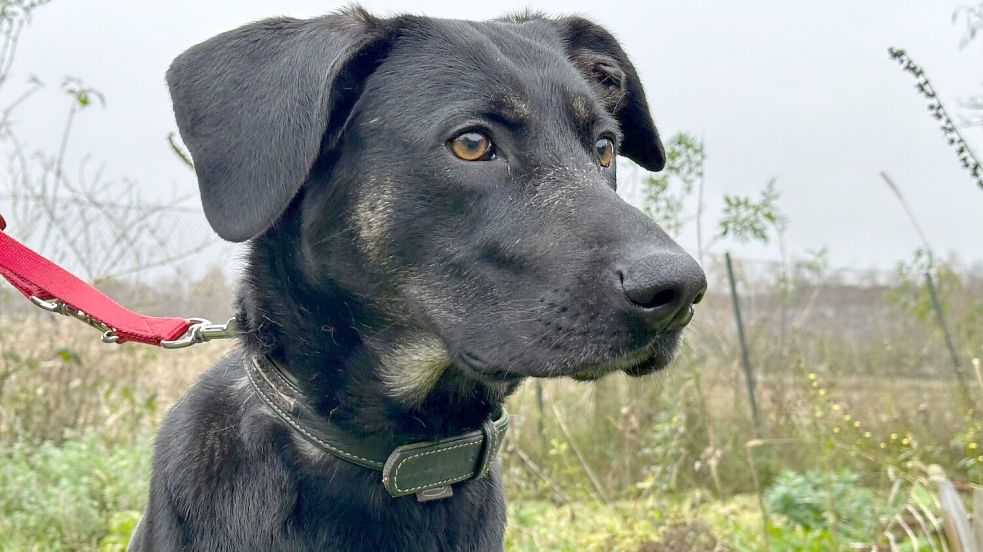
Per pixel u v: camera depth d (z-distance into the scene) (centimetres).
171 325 85
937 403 185
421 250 79
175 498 78
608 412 189
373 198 79
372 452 78
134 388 190
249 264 82
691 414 191
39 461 155
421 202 78
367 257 79
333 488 77
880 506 145
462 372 79
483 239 78
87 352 190
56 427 182
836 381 189
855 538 138
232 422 79
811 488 159
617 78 97
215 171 77
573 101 82
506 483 163
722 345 211
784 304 230
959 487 129
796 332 223
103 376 192
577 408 199
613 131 86
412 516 78
